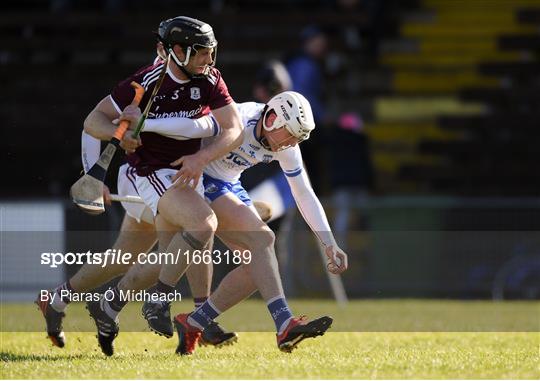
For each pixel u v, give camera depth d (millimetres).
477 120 50781
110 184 35750
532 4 54438
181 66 19047
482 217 40719
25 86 50344
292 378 16234
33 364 18172
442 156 50812
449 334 25875
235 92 49344
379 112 51438
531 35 53781
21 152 49156
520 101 51750
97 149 19938
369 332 26375
